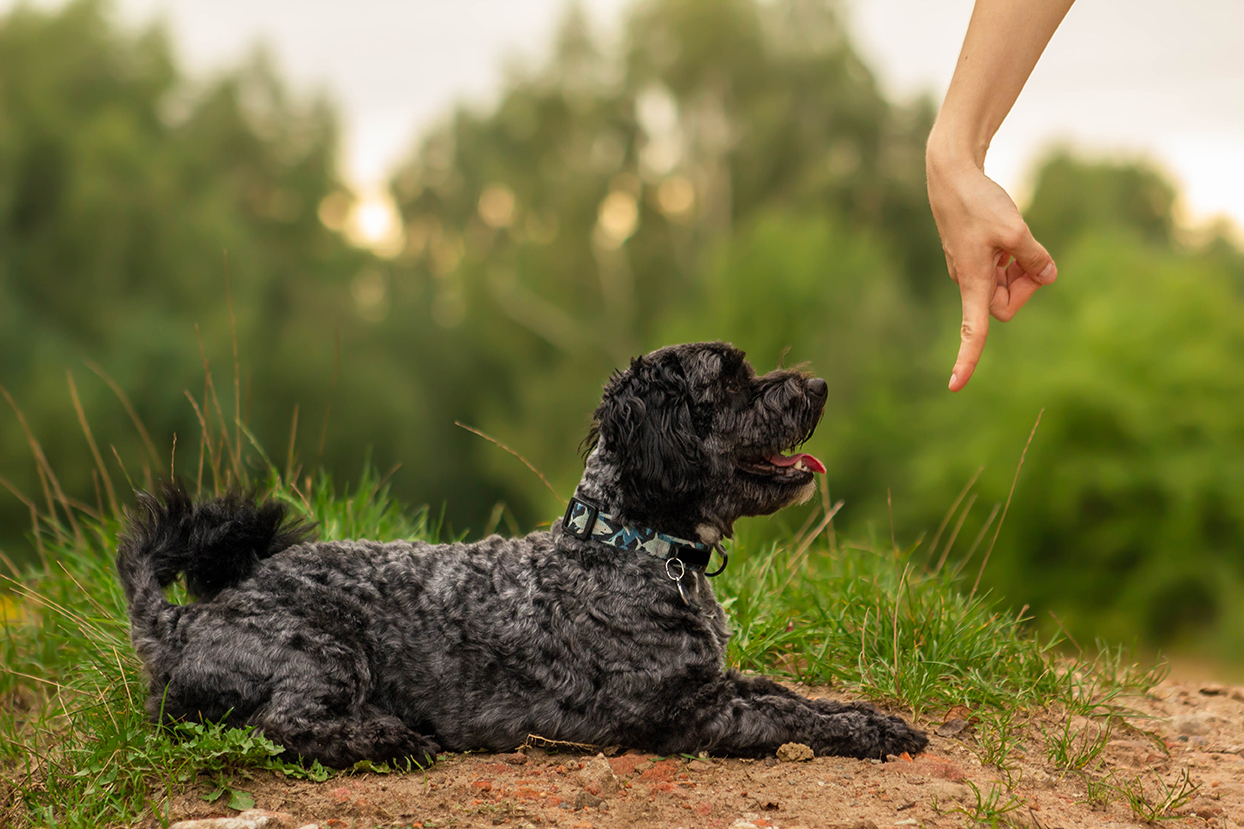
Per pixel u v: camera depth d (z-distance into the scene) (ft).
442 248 132.87
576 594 10.98
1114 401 65.36
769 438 12.04
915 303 100.94
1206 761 11.94
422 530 17.03
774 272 83.92
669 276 112.27
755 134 107.76
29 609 16.17
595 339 109.29
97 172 88.02
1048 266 9.47
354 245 128.16
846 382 81.15
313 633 10.52
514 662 10.86
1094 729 12.64
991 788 10.35
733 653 13.60
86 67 96.78
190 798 9.86
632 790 10.03
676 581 11.09
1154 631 64.34
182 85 107.24
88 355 81.92
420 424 112.78
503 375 118.62
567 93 118.93
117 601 14.29
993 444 68.90
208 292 92.02
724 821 9.36
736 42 109.70
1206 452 65.16
